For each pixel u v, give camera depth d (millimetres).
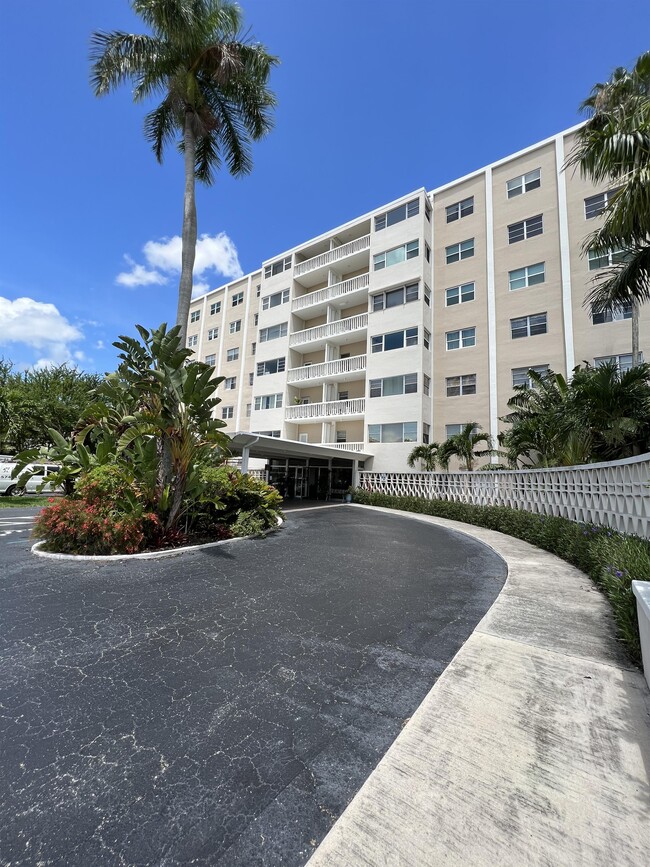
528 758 2129
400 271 20500
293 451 17266
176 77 10828
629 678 2941
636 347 12773
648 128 6074
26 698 2736
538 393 14328
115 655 3375
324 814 1807
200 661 3285
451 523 13141
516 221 18234
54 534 7059
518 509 11320
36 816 1790
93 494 7355
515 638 3688
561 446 10297
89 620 4117
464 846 1624
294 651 3482
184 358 7566
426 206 20594
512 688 2826
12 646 3516
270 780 2016
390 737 2352
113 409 8930
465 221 19812
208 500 8359
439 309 20094
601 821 1733
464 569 6508
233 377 29531
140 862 1582
